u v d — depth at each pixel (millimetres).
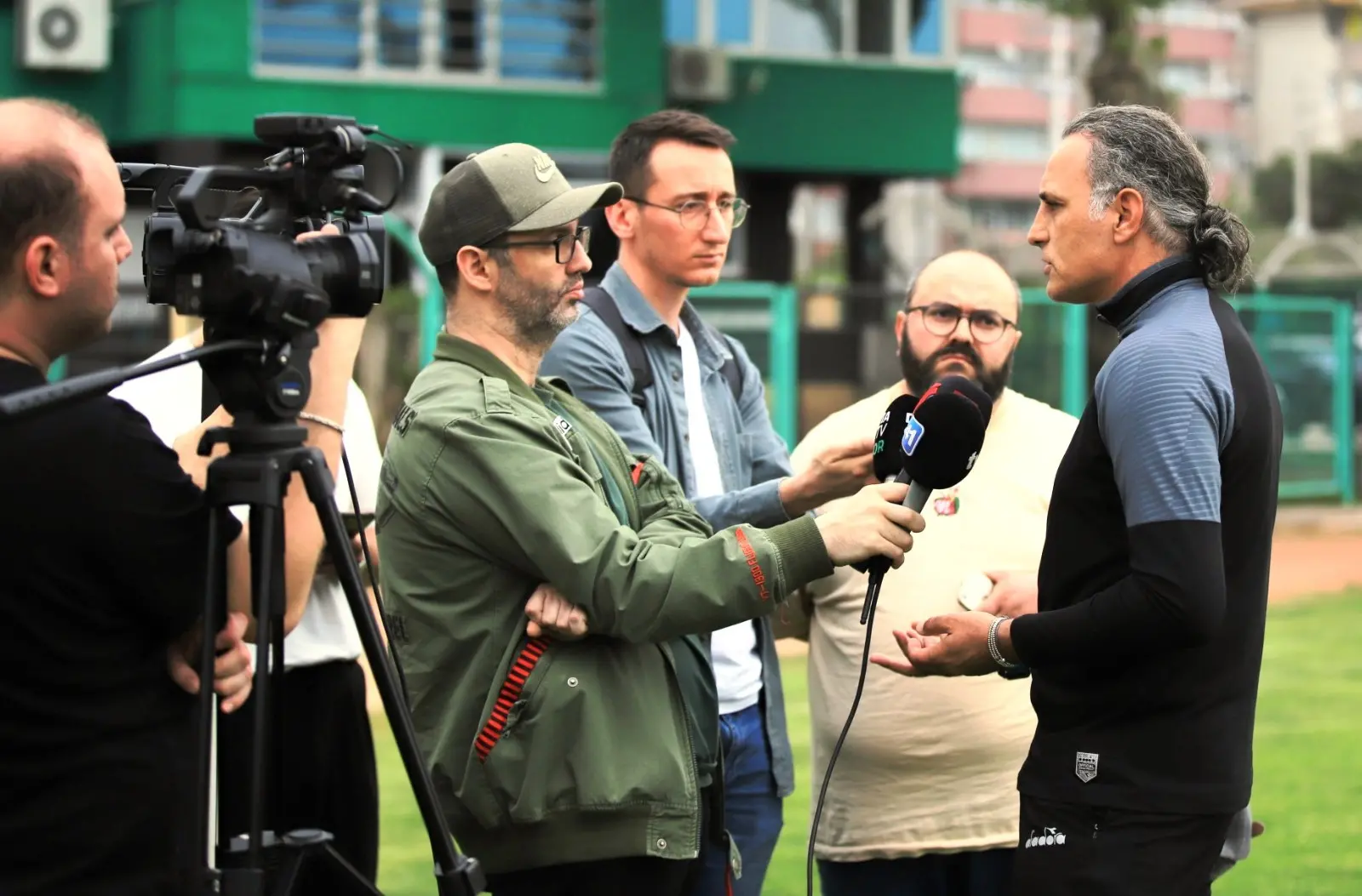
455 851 2807
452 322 3639
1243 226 3494
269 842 2758
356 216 2947
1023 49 75562
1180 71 75562
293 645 4133
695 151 4410
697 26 22797
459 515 3400
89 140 2688
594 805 3365
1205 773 3314
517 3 20984
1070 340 19109
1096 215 3480
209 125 19359
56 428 2586
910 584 4445
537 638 3406
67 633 2598
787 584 3387
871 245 24766
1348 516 20312
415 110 20469
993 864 4469
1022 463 4523
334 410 3070
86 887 2600
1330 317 21516
